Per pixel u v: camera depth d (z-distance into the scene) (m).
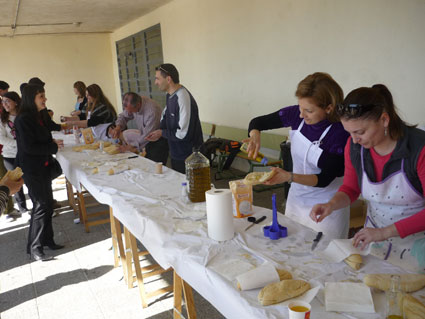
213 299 1.24
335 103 1.69
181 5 6.68
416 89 3.11
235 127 5.80
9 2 5.95
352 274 1.21
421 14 2.96
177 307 1.95
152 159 3.94
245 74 5.34
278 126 2.14
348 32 3.64
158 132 3.80
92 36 10.32
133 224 1.89
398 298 0.97
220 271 1.28
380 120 1.24
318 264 1.29
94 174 2.90
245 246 1.46
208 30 6.02
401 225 1.24
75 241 3.49
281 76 4.66
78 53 10.22
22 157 2.91
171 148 3.45
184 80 7.10
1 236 3.75
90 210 4.36
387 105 1.26
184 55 6.92
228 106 5.88
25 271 2.96
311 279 1.20
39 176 2.98
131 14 8.02
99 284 2.69
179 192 2.26
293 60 4.42
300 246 1.44
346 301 1.03
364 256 1.32
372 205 1.48
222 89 5.95
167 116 3.41
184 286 1.74
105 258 3.11
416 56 3.06
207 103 6.47
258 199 4.45
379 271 1.22
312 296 1.08
